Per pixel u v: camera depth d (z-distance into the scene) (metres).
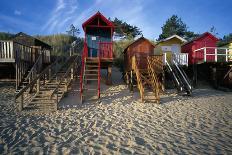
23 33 25.38
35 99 14.48
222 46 30.25
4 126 10.22
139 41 21.50
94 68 19.69
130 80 19.42
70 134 9.44
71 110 13.08
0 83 20.56
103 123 10.93
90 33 19.89
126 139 9.01
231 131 10.04
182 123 11.10
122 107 13.84
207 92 19.70
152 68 17.80
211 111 13.34
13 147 8.09
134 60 18.14
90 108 13.56
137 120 11.47
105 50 19.00
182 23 47.91
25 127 10.16
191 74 24.91
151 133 9.71
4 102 14.70
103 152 7.82
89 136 9.25
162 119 11.70
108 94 16.95
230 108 14.12
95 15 18.97
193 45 25.30
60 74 19.06
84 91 17.45
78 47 33.53
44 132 9.60
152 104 14.64
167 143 8.67
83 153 7.73
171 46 25.44
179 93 18.09
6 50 17.12
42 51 20.45
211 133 9.78
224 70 23.20
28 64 19.41
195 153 7.85
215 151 8.01
